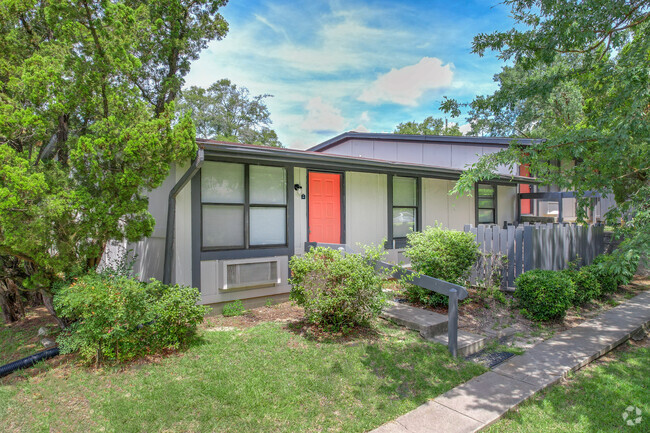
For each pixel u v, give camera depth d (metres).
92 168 4.59
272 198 6.93
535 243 7.14
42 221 4.18
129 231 4.96
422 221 9.68
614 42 5.06
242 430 2.97
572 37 5.03
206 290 6.09
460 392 3.70
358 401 3.45
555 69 6.34
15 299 7.24
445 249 6.53
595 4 4.67
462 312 6.28
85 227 4.67
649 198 4.86
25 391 3.66
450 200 10.48
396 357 4.37
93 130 4.83
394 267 5.39
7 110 4.42
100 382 3.80
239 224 6.52
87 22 4.71
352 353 4.42
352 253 5.63
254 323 5.67
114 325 4.10
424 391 3.68
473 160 12.61
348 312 5.05
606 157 4.85
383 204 8.84
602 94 5.93
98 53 4.72
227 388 3.58
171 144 4.81
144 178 4.93
